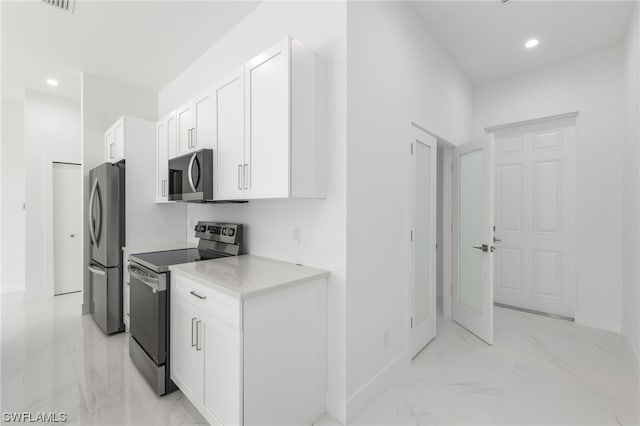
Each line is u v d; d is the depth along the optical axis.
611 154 2.84
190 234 3.20
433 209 2.66
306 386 1.62
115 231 2.80
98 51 2.84
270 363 1.43
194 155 2.13
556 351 2.43
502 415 1.69
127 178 2.88
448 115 2.93
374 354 1.87
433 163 2.67
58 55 2.90
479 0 2.18
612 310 2.82
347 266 1.65
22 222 4.21
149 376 1.95
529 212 3.38
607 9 2.29
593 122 2.93
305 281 1.59
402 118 2.16
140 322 2.09
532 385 1.97
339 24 1.68
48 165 3.90
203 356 1.56
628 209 2.54
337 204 1.69
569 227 3.14
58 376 2.06
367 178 1.81
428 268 2.60
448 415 1.69
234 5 2.22
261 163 1.71
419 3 2.21
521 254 3.43
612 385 1.97
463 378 2.05
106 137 3.33
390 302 2.03
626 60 2.60
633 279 2.37
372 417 1.68
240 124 1.85
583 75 2.97
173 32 2.54
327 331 1.73
